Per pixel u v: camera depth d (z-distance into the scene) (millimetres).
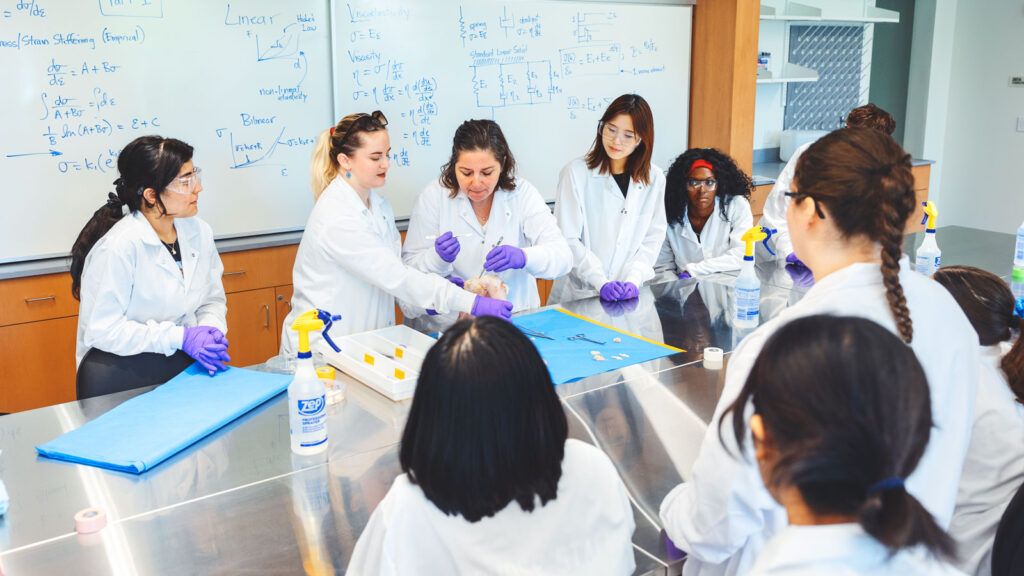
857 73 5797
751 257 2166
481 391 913
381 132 2262
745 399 769
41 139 2908
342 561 1170
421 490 992
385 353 2006
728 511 1056
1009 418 1394
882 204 1052
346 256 2266
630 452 1475
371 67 3494
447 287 2230
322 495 1341
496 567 994
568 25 3943
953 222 6180
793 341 717
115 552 1190
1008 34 5602
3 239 2912
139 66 3025
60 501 1328
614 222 2855
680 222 3021
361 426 1597
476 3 3678
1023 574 1106
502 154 2340
